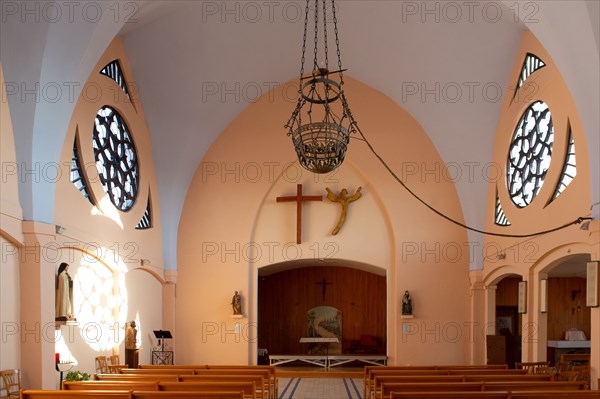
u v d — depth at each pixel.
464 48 15.43
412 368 12.66
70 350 12.25
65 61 10.91
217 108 17.56
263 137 18.36
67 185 12.11
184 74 16.31
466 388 9.39
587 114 10.65
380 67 17.11
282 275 22.45
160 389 9.45
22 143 10.70
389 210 17.92
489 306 17.23
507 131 15.84
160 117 16.98
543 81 13.44
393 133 18.06
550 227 12.91
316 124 9.25
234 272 18.05
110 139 14.84
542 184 13.55
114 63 14.92
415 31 15.46
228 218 18.25
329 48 16.80
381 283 22.12
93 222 13.27
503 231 15.92
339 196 18.19
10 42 10.44
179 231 18.27
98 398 7.92
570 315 21.19
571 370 13.08
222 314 17.91
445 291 17.59
